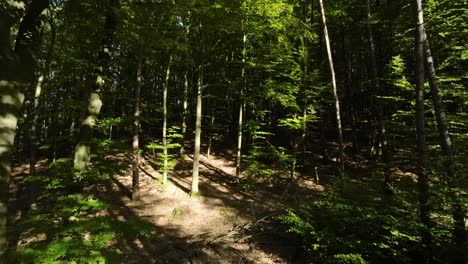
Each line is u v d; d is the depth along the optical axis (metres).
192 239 11.73
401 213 8.98
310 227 9.45
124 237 5.04
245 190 17.08
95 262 4.33
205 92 23.47
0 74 4.14
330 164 20.02
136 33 12.33
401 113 14.93
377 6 20.16
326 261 9.03
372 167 18.53
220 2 14.77
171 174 18.92
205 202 15.30
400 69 15.19
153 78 27.91
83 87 8.52
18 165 22.58
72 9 9.28
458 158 9.93
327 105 25.06
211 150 23.80
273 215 13.47
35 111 14.47
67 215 5.34
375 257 9.02
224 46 18.23
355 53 26.25
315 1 20.14
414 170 17.09
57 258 4.56
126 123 13.93
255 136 17.81
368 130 25.42
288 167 18.25
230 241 11.64
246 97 17.64
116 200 14.74
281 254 10.73
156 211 14.09
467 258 7.95
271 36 17.86
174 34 15.05
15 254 4.23
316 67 20.42
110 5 8.88
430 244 8.46
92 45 9.74
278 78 20.50
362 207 9.20
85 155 7.66
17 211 14.43
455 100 15.12
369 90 23.22
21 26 4.71
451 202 8.23
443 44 14.41
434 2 13.27
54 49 11.82
